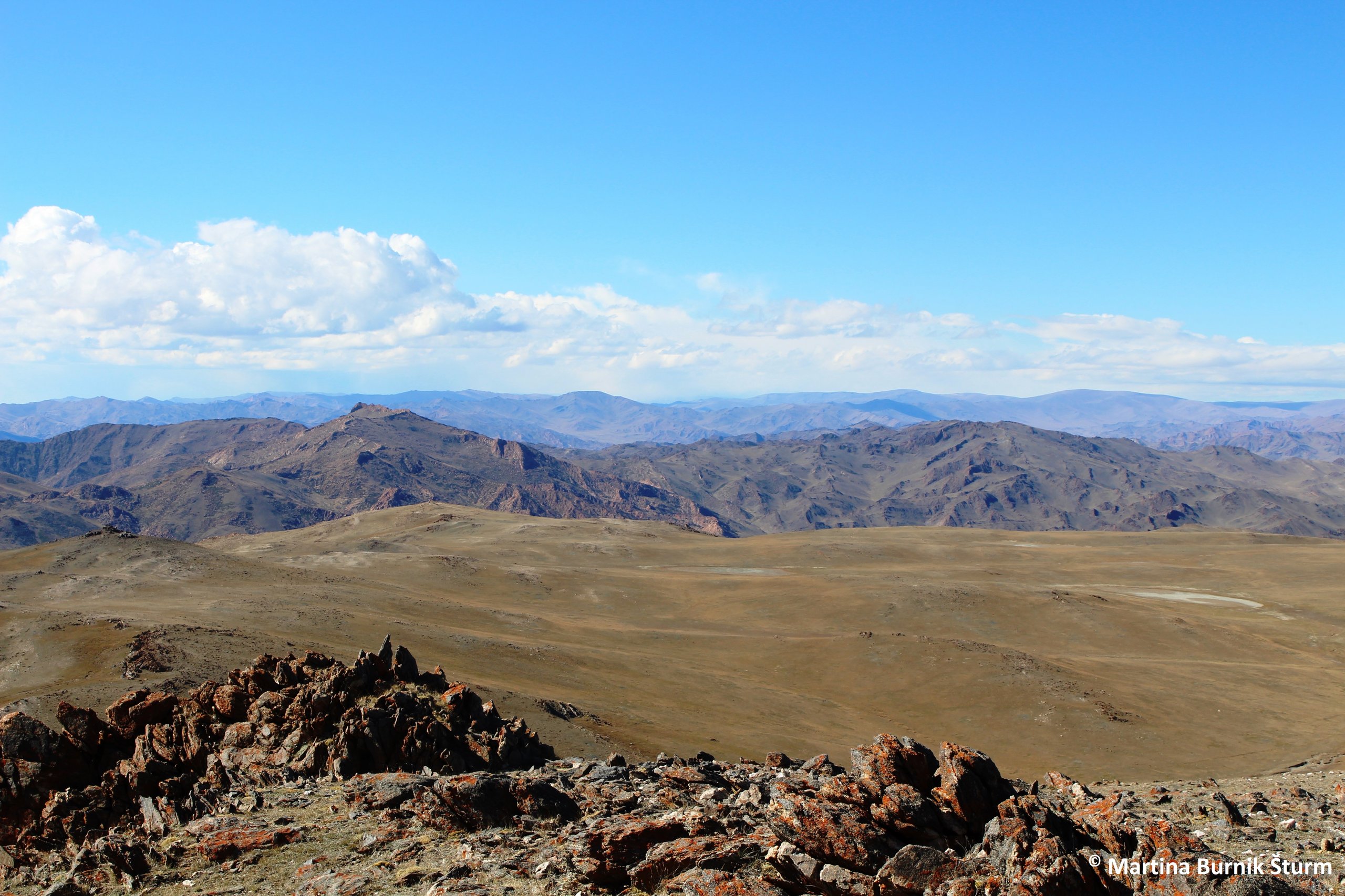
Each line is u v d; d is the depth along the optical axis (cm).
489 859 1919
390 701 3572
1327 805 2634
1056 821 1666
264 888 1939
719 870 1664
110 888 2036
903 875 1488
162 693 3650
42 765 2911
